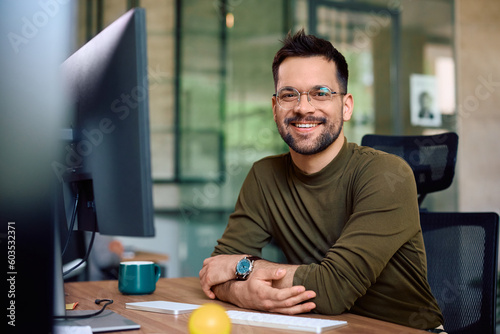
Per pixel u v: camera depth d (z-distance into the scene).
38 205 0.70
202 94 4.39
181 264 4.24
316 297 1.00
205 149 4.39
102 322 0.84
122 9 3.96
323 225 1.25
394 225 1.10
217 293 1.15
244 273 1.10
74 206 0.93
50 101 0.71
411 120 4.97
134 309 1.02
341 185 1.24
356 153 1.26
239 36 4.49
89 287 1.34
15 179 0.69
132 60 0.78
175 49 4.31
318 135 1.22
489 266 1.34
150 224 0.79
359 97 4.79
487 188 5.26
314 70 1.22
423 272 1.17
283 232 1.33
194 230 4.32
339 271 1.02
